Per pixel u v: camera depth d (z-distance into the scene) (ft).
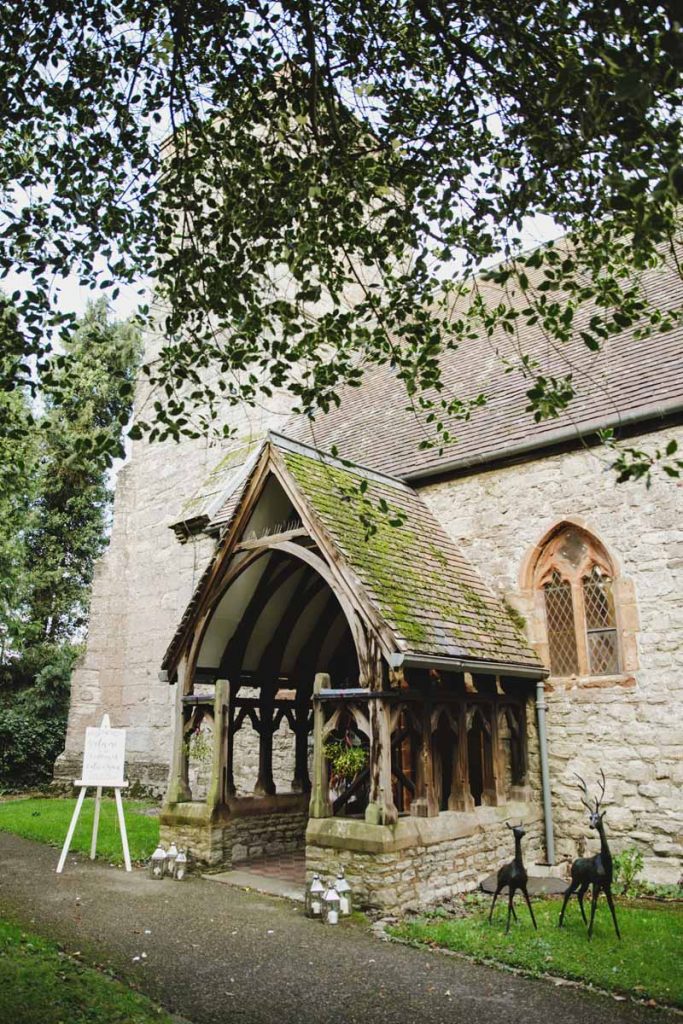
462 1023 14.55
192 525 46.85
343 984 16.57
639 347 34.24
